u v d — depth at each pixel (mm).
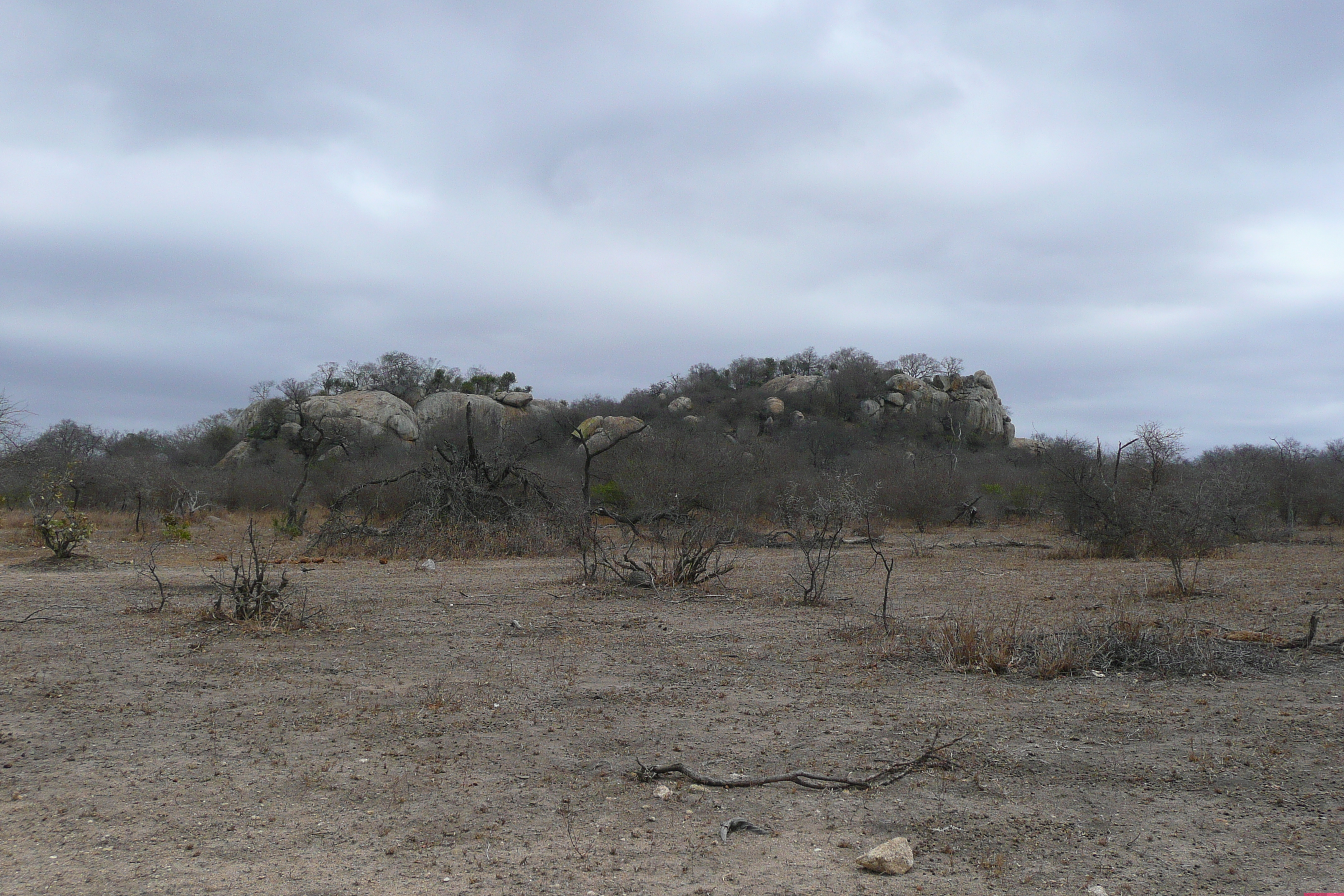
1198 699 6852
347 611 11523
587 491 27359
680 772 5020
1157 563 19797
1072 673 7793
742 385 91500
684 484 32969
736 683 7480
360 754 5426
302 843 4074
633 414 74812
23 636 9453
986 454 66688
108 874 3732
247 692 7023
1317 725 6031
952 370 86062
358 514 28281
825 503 25797
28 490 31562
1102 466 28672
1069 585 15023
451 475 23453
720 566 18047
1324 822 4312
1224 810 4504
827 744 5684
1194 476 27609
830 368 92562
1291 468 35562
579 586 14211
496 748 5555
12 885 3617
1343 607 11844
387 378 75125
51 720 6148
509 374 76062
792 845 4090
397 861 3877
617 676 7727
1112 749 5547
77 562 17172
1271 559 20516
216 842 4082
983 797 4730
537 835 4180
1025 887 3643
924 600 13008
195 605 11828
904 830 4277
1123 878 3723
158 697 6832
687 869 3809
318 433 46875
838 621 10906
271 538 26062
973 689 7254
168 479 37281
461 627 10289
